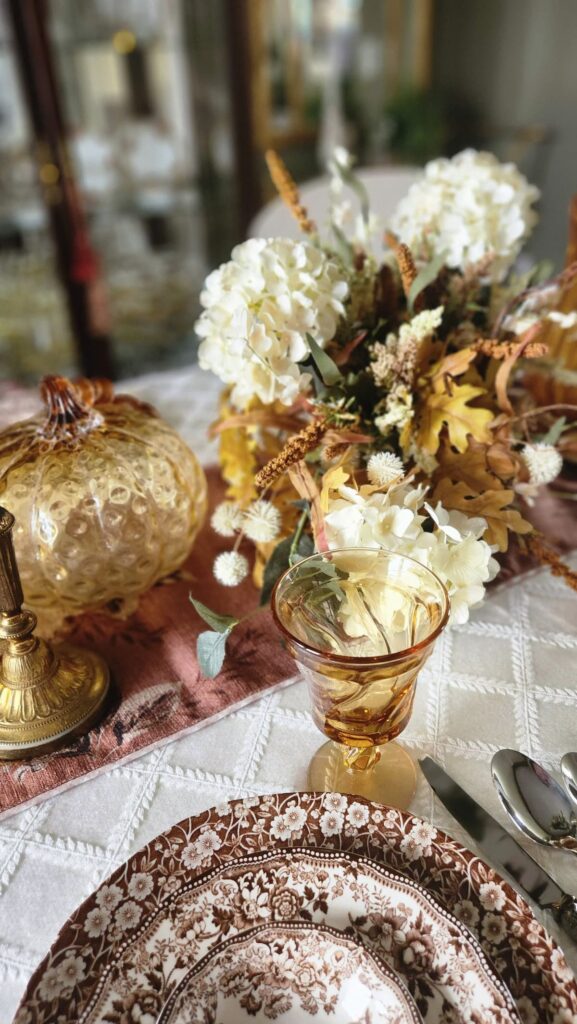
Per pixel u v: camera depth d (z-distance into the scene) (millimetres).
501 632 660
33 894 484
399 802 517
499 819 508
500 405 607
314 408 602
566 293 749
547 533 762
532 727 574
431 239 694
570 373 704
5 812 525
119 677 626
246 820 468
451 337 651
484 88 2854
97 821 522
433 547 495
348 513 509
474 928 422
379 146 2805
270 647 649
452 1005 396
